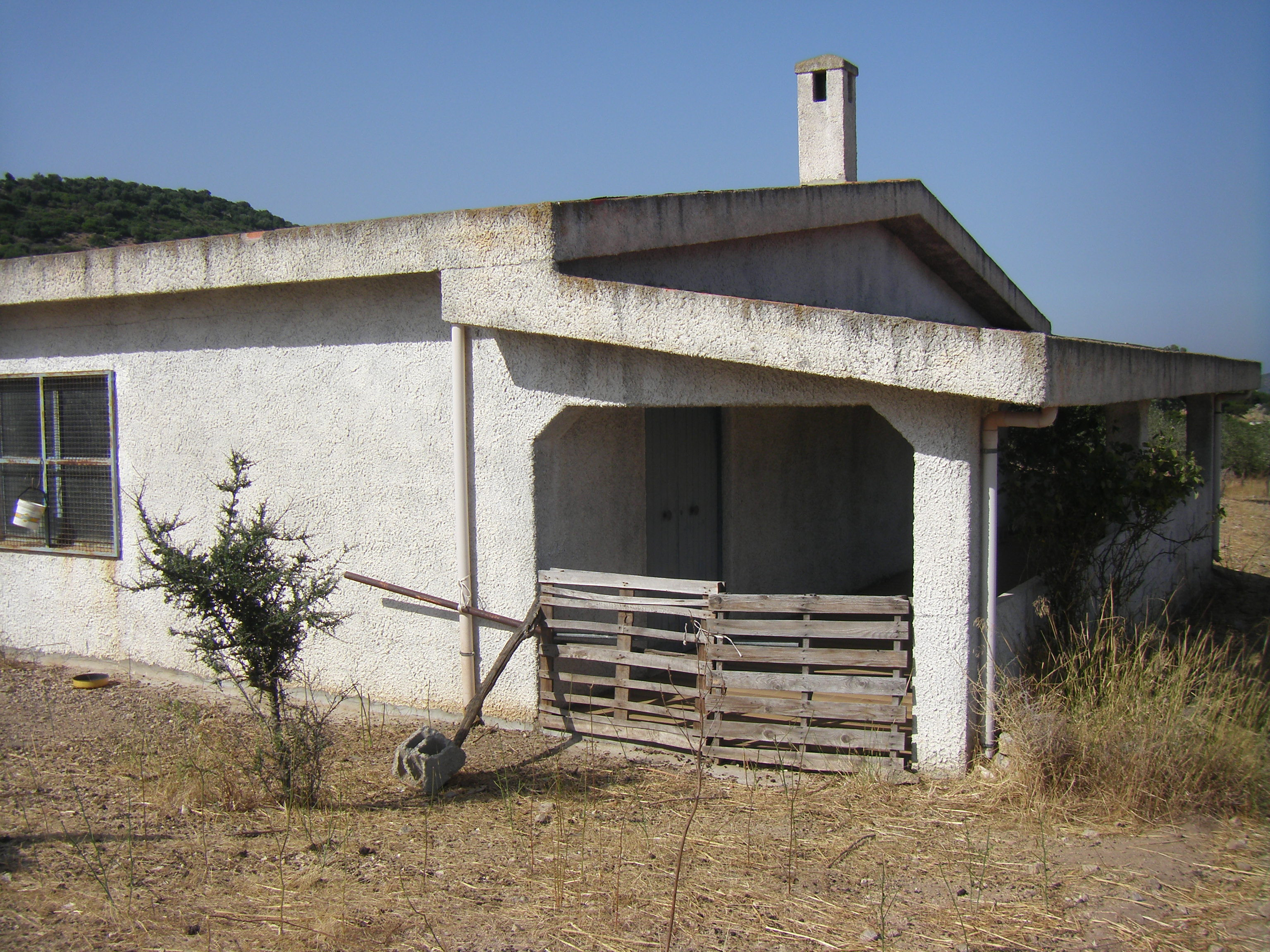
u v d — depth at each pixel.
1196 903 4.04
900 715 5.42
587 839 4.75
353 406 6.95
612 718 6.16
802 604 5.60
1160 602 8.57
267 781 5.28
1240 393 10.44
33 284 8.13
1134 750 5.05
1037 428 6.43
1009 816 4.93
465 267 6.11
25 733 6.63
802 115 10.19
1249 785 5.02
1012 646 5.84
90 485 8.35
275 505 7.33
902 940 3.76
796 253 8.40
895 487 11.58
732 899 4.11
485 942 3.73
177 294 7.68
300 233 6.75
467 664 6.55
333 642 7.13
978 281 11.00
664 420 8.02
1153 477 6.76
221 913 3.94
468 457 6.46
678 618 7.89
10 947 3.60
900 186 9.19
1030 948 3.71
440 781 5.40
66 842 4.68
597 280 5.75
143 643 8.12
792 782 5.49
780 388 5.54
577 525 6.67
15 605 8.73
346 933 3.78
